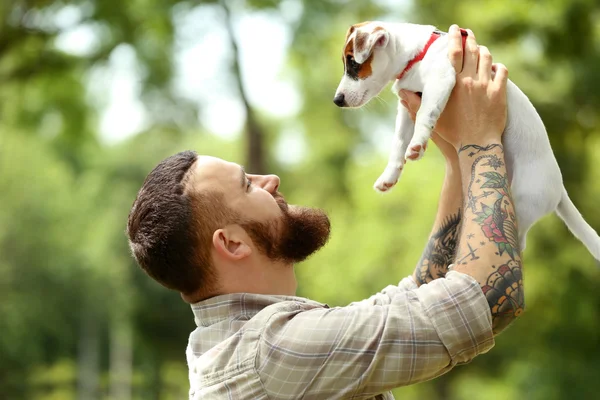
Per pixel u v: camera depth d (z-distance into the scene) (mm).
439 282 2381
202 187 2535
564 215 3158
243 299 2514
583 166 12984
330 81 18484
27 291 25812
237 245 2531
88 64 14734
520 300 2377
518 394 17297
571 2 11680
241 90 17359
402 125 3115
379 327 2340
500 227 2428
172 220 2514
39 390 25109
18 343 24406
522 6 11930
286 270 2621
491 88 2648
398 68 3020
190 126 21891
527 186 2939
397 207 16406
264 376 2373
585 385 15828
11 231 25875
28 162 27141
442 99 2709
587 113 12547
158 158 38188
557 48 12117
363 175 17047
